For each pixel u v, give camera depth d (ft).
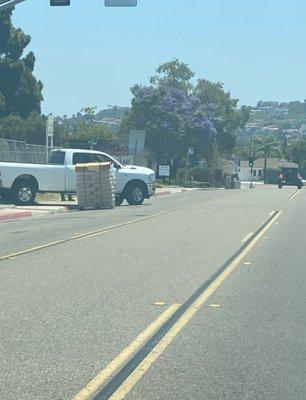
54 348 25.12
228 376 21.95
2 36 195.21
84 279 39.34
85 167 96.94
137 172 106.11
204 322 29.14
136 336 26.78
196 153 289.12
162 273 41.39
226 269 43.09
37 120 190.80
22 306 32.22
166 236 60.90
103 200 97.04
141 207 100.78
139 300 33.60
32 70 205.87
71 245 54.65
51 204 101.96
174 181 256.11
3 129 183.93
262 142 544.62
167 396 20.10
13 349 24.97
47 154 120.37
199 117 262.47
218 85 309.42
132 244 55.21
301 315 30.63
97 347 25.26
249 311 31.35
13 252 50.67
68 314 30.60
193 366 22.97
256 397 20.06
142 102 255.91
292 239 59.57
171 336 26.78
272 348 25.20
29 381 21.43
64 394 20.27
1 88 195.11
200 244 55.26
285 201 119.34
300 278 40.32
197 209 96.07
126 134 272.72
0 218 79.00
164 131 252.42
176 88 283.18
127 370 22.53
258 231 65.67
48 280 39.01
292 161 497.87
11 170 95.71
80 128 293.23
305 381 21.52
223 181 316.81
